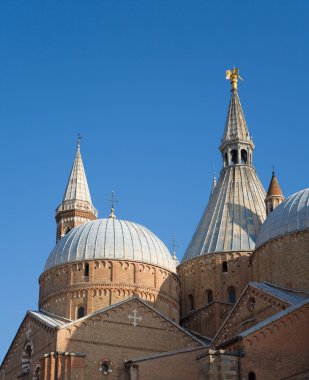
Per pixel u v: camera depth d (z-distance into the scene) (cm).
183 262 9644
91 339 7569
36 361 7862
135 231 9262
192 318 9250
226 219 9625
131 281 8812
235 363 6344
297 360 6625
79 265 8844
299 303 6875
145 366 7312
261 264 8344
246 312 7744
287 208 8350
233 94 11006
